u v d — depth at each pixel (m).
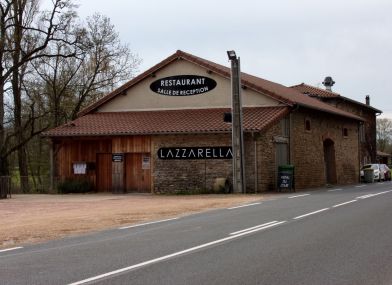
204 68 31.55
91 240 11.73
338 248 9.84
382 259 8.81
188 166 28.34
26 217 17.09
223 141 27.88
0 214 18.16
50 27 33.16
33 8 36.53
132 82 32.78
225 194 26.48
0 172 33.06
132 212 18.11
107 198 25.44
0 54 33.06
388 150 98.94
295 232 11.95
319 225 13.08
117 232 13.05
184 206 19.97
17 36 33.69
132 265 8.66
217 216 15.97
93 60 42.62
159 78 32.47
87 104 43.19
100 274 8.04
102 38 42.25
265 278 7.54
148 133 28.55
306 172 33.12
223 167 27.77
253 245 10.32
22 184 35.62
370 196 22.61
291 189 28.48
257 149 27.30
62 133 29.83
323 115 36.66
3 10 33.09
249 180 27.38
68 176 30.72
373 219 14.11
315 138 35.00
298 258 8.95
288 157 30.84
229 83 31.06
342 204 18.75
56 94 41.59
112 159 29.78
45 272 8.31
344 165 40.84
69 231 13.60
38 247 10.98
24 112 41.53
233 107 26.38
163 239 11.48
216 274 7.84
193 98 31.75
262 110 29.77
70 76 42.19
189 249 10.06
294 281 7.35
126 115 32.22
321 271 7.95
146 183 29.22
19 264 9.05
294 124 31.59
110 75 43.38
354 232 11.79
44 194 29.59
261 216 15.46
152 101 32.50
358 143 44.78
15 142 39.41
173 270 8.19
